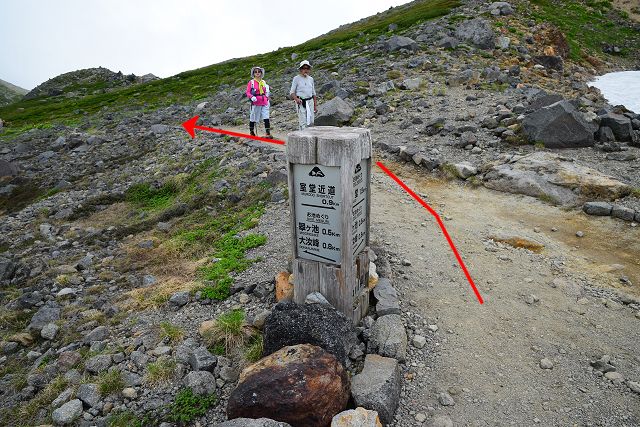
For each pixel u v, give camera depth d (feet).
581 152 32.35
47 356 18.70
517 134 34.60
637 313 17.13
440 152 34.35
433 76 59.00
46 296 24.61
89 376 16.21
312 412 11.55
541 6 131.34
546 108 33.27
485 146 34.24
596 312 17.48
